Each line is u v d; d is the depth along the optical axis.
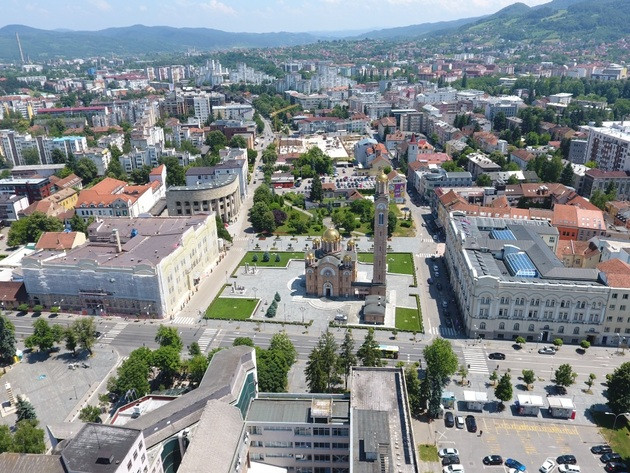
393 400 112.06
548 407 137.88
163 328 164.75
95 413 130.88
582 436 128.62
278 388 138.62
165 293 189.00
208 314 192.75
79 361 165.12
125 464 86.75
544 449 124.31
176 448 103.38
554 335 168.88
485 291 166.75
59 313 196.50
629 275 164.25
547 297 163.88
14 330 171.50
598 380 149.75
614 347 166.38
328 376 143.25
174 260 195.25
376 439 95.88
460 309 189.25
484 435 129.00
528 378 142.62
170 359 147.38
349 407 115.44
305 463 115.38
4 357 164.88
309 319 188.50
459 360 160.00
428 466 118.94
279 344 155.88
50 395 148.62
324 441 112.06
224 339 176.12
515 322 169.25
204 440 95.88
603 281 167.25
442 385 138.75
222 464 92.44
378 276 199.25
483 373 153.50
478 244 194.88
